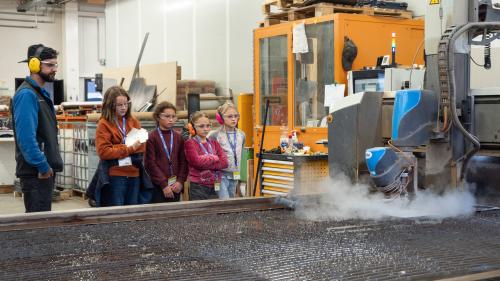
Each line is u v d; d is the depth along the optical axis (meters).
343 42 4.79
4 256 1.72
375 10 5.08
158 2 10.43
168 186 3.95
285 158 4.67
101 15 14.62
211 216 2.40
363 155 2.47
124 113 3.77
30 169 3.27
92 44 14.59
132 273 1.52
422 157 2.49
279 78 5.49
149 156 3.95
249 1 7.75
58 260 1.67
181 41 9.65
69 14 14.16
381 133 2.53
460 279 1.46
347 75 4.72
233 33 8.13
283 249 1.79
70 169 7.88
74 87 14.30
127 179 3.75
